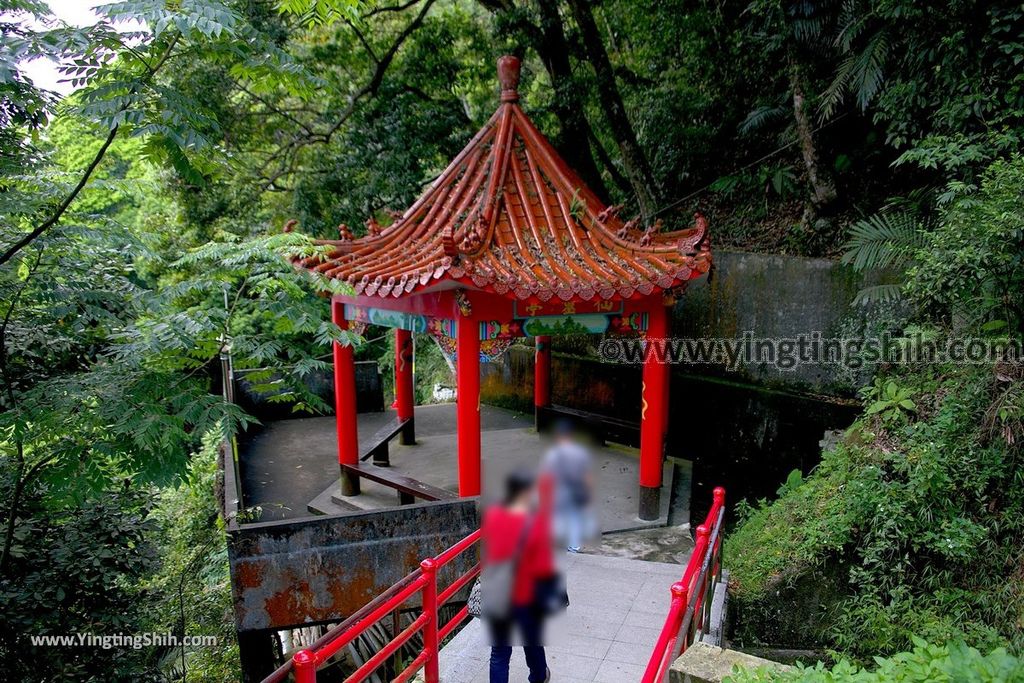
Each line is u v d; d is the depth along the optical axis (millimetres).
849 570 7312
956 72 8648
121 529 7453
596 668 5621
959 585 6922
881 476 7785
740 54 14766
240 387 13492
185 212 15375
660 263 7656
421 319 8234
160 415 5805
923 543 7074
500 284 6879
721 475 11188
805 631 7395
